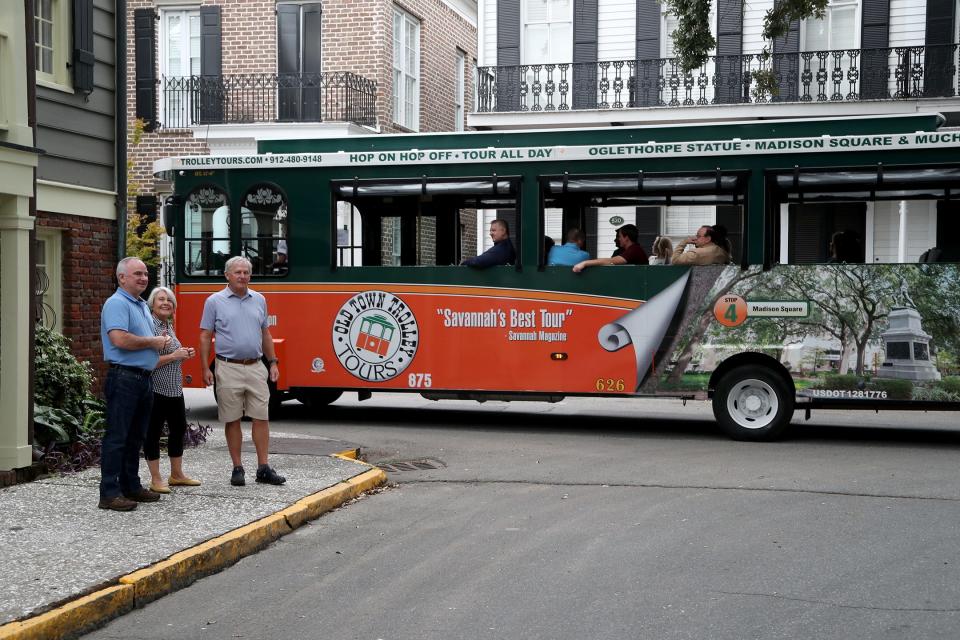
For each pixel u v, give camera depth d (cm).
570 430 1335
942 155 1157
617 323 1254
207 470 954
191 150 2306
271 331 1365
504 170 1280
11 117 876
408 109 2502
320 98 2288
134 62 2345
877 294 1180
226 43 2334
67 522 742
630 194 1255
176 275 1405
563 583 638
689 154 1224
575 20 2314
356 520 818
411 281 1319
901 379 1171
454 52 2770
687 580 642
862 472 1011
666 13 1670
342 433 1293
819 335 1196
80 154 1262
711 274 1227
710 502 872
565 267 1269
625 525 790
